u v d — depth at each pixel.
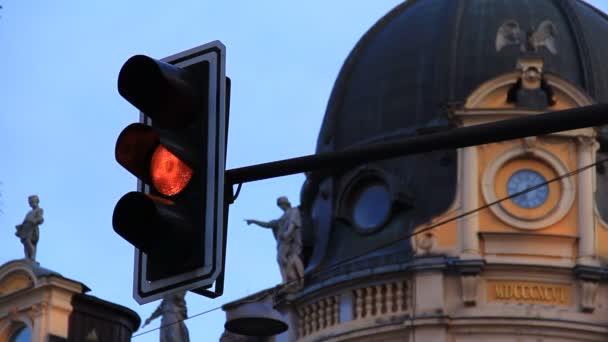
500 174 92.25
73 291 74.69
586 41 99.00
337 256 96.94
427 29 100.88
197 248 23.56
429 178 94.81
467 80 96.88
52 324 73.56
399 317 90.12
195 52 24.11
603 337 89.25
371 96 100.00
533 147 92.12
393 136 97.25
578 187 92.19
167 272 23.61
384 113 98.56
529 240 90.50
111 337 75.25
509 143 92.50
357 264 93.19
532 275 89.75
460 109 91.75
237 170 25.83
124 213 23.31
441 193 93.94
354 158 25.64
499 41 98.06
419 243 90.62
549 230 90.94
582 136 92.56
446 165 94.81
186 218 23.62
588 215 91.50
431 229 91.06
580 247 90.88
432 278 89.69
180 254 23.56
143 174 23.91
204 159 23.75
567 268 89.94
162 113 23.70
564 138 92.69
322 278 95.81
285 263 96.81
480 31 99.00
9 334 75.50
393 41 101.88
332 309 93.38
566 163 92.50
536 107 91.44
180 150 23.62
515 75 92.00
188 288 23.53
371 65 101.75
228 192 25.81
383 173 96.12
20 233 77.62
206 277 23.48
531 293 89.56
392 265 91.06
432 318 88.75
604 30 101.44
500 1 100.94
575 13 100.88
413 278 90.25
